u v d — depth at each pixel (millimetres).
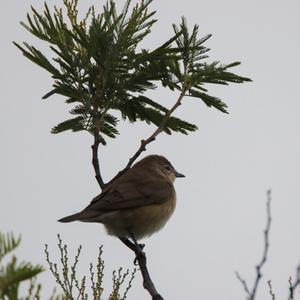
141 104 11805
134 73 11156
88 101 11539
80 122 11867
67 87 11422
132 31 10695
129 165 11227
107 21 10727
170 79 11375
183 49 10836
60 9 11156
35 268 4348
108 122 12039
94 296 8695
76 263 8953
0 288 4285
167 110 11805
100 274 8820
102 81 11289
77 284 8859
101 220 13703
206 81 11250
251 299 7207
